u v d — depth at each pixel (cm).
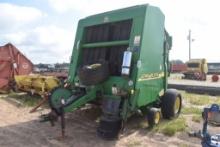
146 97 716
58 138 634
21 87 1245
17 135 655
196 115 894
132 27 689
